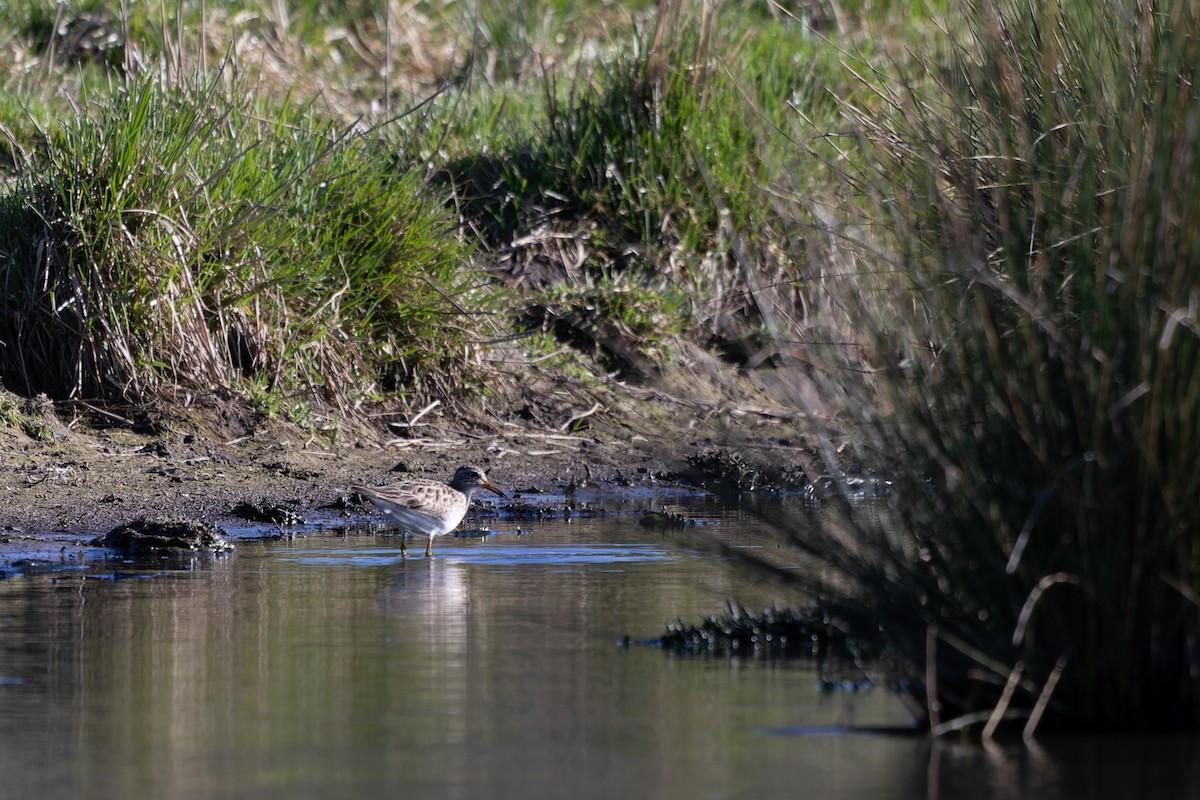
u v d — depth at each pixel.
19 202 24.89
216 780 10.64
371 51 39.91
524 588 17.81
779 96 31.55
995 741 11.35
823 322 12.58
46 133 25.38
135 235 24.70
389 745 11.48
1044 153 13.03
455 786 10.52
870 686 13.27
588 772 10.82
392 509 19.91
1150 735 11.38
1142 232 11.12
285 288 26.03
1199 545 11.01
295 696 12.88
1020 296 11.04
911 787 10.41
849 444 13.11
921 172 13.93
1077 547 11.13
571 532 22.08
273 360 25.94
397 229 27.50
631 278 30.48
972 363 11.60
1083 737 11.39
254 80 34.12
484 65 40.03
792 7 40.22
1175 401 10.88
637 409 28.73
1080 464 11.05
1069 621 11.33
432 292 27.55
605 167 31.67
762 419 26.02
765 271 27.39
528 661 14.20
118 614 16.03
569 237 31.16
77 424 24.14
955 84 14.52
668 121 31.44
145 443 24.14
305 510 22.75
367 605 16.73
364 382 27.00
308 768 10.90
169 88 26.02
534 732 11.84
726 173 30.55
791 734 11.77
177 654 14.31
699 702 12.77
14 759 11.09
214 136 25.95
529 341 29.42
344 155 27.31
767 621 15.22
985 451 11.45
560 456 27.05
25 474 22.56
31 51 34.78
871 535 12.27
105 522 21.11
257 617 15.99
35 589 17.30
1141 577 11.14
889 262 12.48
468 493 22.83
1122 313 11.02
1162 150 11.30
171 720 12.13
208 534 20.19
